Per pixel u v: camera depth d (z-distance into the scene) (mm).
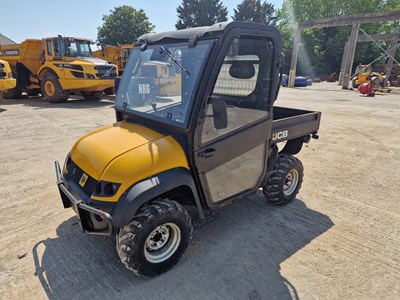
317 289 2352
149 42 2818
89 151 2479
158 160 2283
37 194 3885
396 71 28688
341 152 5824
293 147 3979
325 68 39594
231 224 3232
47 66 11430
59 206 3582
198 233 3059
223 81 2400
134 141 2412
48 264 2594
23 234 3020
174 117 2432
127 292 2305
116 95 3096
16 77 12898
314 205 3691
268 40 2607
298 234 3070
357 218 3400
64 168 2785
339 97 14984
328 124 8352
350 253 2783
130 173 2182
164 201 2373
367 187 4234
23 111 9727
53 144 6004
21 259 2656
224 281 2420
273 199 3508
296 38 21188
